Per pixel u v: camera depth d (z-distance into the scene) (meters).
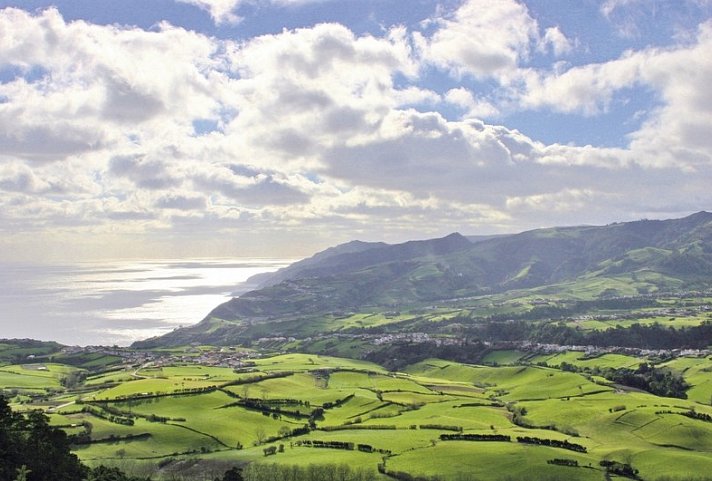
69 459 172.50
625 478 192.62
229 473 182.12
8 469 148.12
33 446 165.38
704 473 193.25
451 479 190.50
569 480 188.50
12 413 184.00
